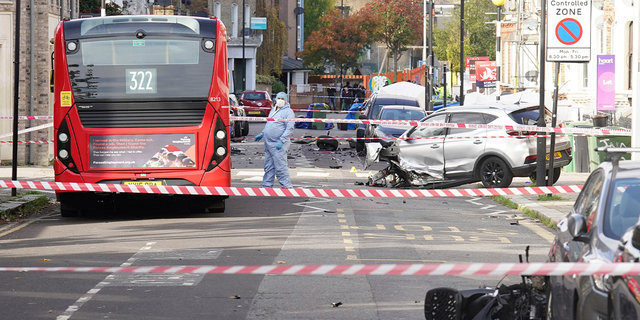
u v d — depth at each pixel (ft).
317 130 256.11
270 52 436.76
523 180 117.80
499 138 102.42
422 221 78.33
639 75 80.43
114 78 75.87
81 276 50.31
